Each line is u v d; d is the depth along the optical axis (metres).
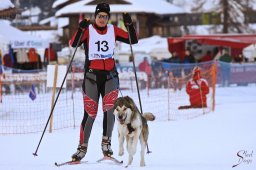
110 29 13.95
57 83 21.14
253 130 19.59
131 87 37.66
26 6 129.12
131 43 14.40
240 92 37.06
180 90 37.56
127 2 89.62
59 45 67.81
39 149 16.59
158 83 39.97
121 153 13.65
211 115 25.00
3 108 27.67
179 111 27.03
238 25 89.38
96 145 17.16
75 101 30.61
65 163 13.62
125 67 39.91
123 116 13.02
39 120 24.08
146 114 14.02
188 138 18.16
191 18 98.69
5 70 39.59
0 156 15.41
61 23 110.06
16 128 21.84
